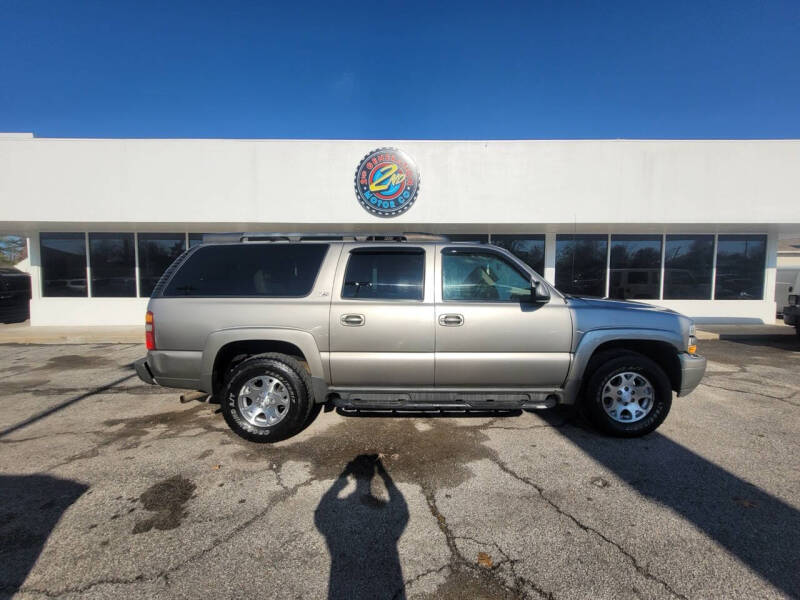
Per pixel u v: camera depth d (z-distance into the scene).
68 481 3.09
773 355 7.73
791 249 20.14
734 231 11.39
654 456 3.49
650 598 1.97
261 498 2.87
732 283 11.59
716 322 11.59
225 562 2.23
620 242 11.57
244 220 10.23
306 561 2.24
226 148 10.13
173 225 10.66
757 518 2.61
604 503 2.78
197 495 2.90
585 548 2.33
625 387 3.88
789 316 9.15
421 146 10.14
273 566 2.20
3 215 9.88
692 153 10.08
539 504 2.78
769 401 4.96
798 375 6.21
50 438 3.91
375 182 10.16
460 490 2.96
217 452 3.60
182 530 2.51
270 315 3.76
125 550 2.32
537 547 2.35
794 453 3.55
